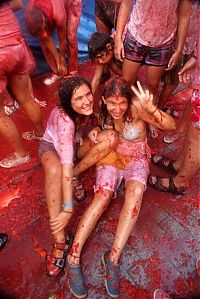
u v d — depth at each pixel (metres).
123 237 2.19
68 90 2.14
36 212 2.52
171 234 2.44
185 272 2.27
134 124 2.36
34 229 2.44
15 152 2.75
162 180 2.63
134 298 2.16
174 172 2.76
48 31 3.01
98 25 3.31
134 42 2.56
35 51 3.48
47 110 3.26
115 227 2.46
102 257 2.30
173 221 2.50
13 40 2.17
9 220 2.47
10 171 2.76
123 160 2.44
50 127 2.32
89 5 3.89
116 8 2.99
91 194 2.63
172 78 2.80
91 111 2.24
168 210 2.56
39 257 2.31
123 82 2.20
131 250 2.35
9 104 3.21
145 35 2.47
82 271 2.26
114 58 2.83
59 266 2.23
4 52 2.15
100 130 2.46
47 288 2.19
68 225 2.47
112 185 2.35
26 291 2.17
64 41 3.16
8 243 2.36
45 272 2.25
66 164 2.16
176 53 2.56
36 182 2.70
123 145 2.44
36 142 2.99
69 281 2.18
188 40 2.60
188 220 2.51
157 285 2.21
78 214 2.53
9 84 2.50
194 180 2.73
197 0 2.38
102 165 2.43
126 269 2.27
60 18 2.89
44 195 2.62
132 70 2.75
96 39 2.65
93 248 2.36
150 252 2.35
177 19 2.46
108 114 2.37
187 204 2.59
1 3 2.10
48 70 3.61
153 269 2.28
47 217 2.50
